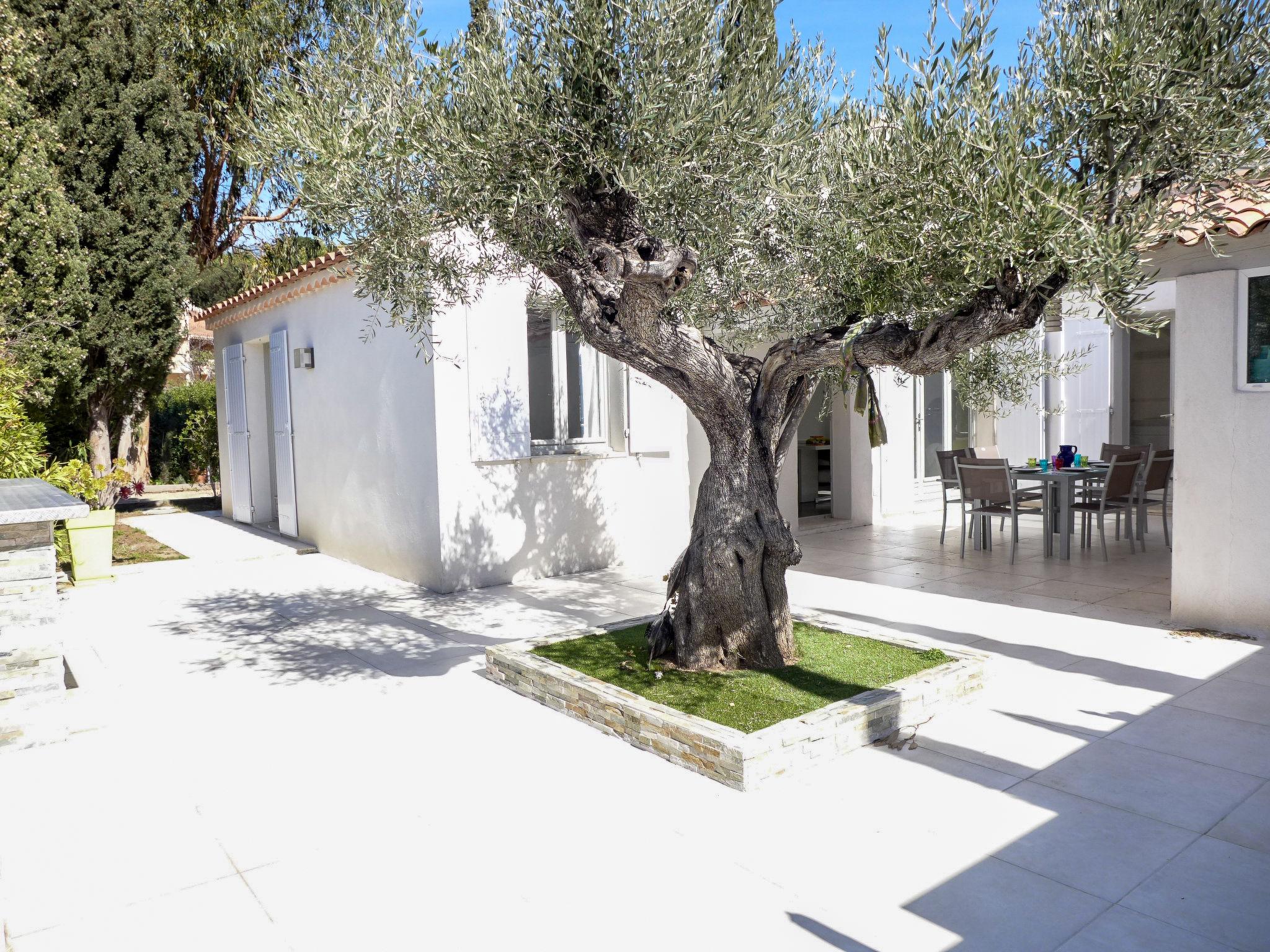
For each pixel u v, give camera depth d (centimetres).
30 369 1001
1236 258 581
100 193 1206
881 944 274
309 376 1034
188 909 300
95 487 887
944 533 989
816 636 571
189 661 598
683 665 513
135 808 377
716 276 537
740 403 488
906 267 383
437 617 718
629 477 934
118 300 1220
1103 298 353
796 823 353
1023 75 383
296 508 1107
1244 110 357
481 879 316
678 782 394
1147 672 526
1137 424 1375
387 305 842
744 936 280
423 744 444
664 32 377
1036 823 348
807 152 452
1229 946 270
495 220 436
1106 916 286
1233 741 423
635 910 295
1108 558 888
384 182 425
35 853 339
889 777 393
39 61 1113
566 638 578
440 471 798
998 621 652
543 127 392
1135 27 352
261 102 443
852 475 1152
